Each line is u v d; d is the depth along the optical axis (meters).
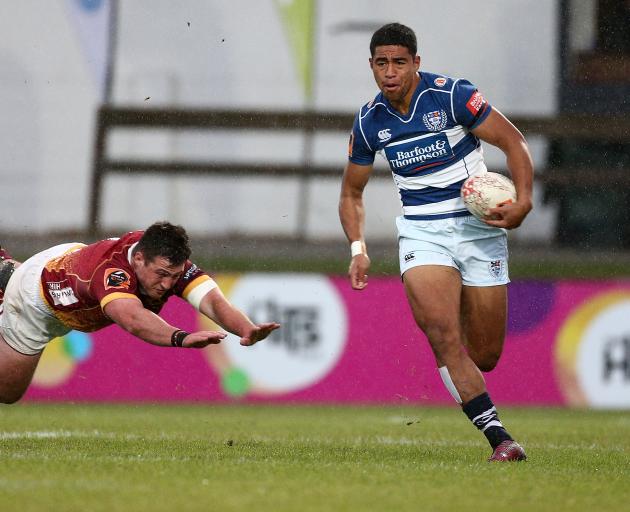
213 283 19.94
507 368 44.75
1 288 21.75
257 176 55.66
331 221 55.56
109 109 55.88
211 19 56.84
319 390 44.16
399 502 14.97
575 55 56.38
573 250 54.44
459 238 21.41
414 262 21.27
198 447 22.77
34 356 22.11
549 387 44.62
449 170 21.48
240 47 56.78
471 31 57.38
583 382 44.62
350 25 57.16
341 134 56.41
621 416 40.25
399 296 44.53
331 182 56.00
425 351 44.41
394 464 19.70
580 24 56.34
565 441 28.22
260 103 56.25
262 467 18.53
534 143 55.97
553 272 52.97
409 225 21.81
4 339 21.92
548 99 56.47
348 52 57.12
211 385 44.03
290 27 57.00
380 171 54.91
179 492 15.32
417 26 57.66
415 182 21.70
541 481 17.58
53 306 20.70
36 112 55.53
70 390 43.59
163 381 43.91
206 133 56.12
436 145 21.36
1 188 54.88
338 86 56.91
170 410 39.56
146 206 55.47
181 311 43.81
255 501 14.65
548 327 44.78
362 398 44.16
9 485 15.77
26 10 56.06
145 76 56.19
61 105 55.72
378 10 57.38
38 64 55.91
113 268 18.98
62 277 20.23
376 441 26.52
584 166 55.50
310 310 44.44
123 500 14.55
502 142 21.06
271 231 55.19
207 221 55.59
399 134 21.45
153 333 18.03
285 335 44.28
